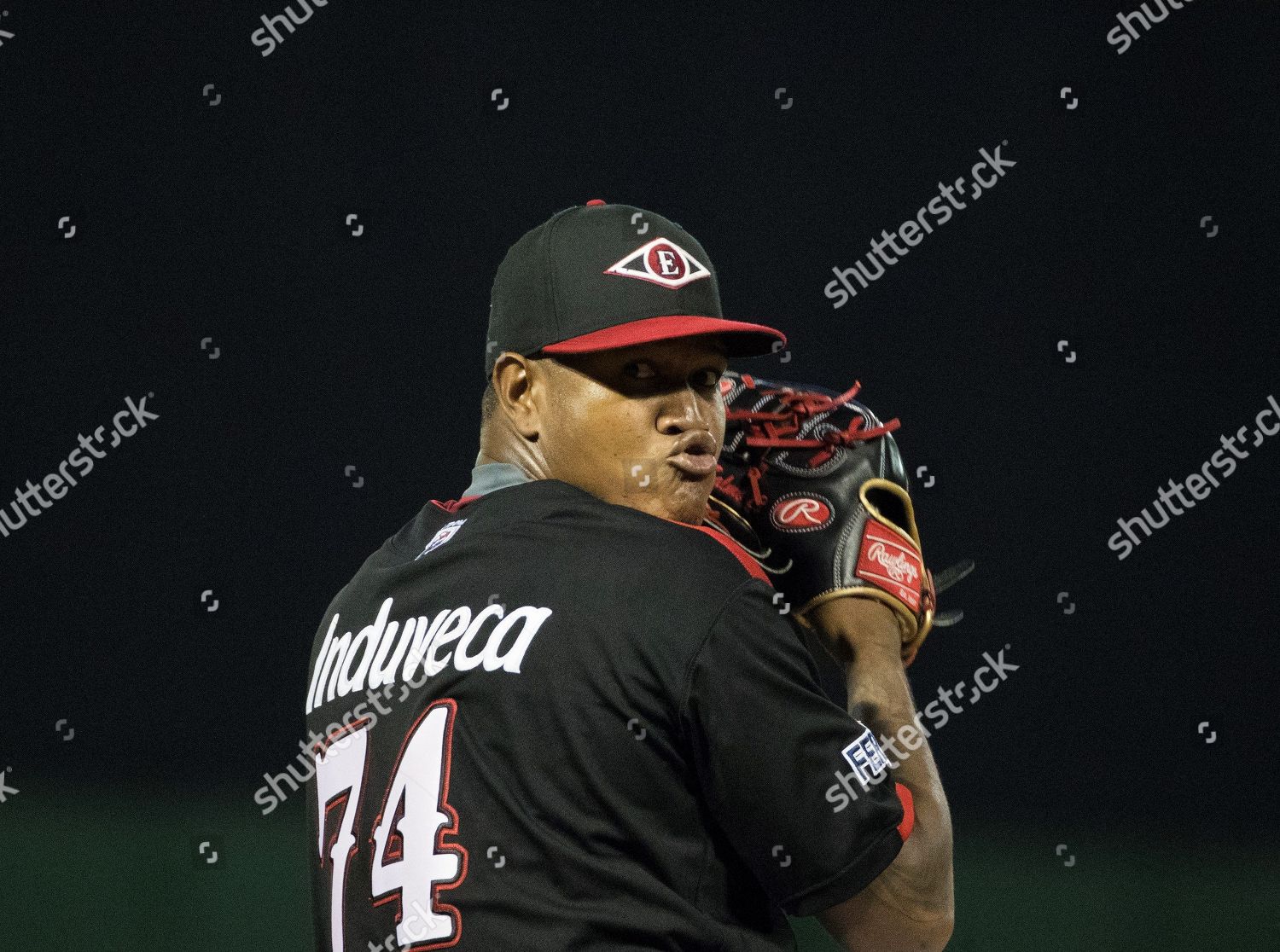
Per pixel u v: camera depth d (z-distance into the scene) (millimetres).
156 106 18766
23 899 14203
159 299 18703
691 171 19422
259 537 18594
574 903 4285
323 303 19047
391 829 4566
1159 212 19953
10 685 17766
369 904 4609
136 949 13570
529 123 19328
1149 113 20031
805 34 19578
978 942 14273
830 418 5891
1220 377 19812
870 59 19672
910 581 5684
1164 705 19125
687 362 4988
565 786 4363
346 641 5191
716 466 5148
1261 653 19297
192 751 17922
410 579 5035
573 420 4973
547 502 4879
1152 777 18875
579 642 4449
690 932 4340
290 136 19047
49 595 18062
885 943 4730
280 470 18766
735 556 4691
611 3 19406
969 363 19609
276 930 13820
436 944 4344
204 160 18859
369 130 19188
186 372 18672
